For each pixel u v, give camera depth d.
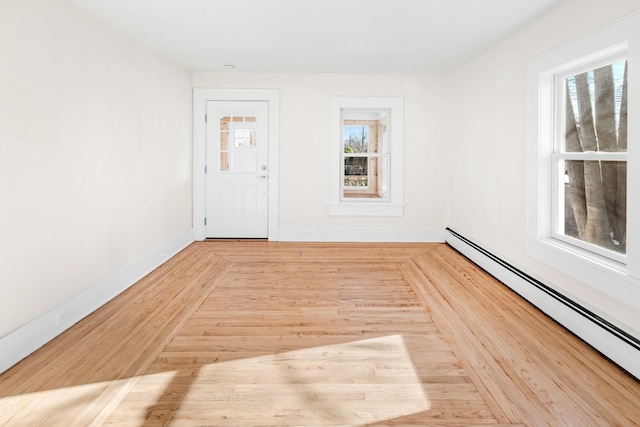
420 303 3.31
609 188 2.58
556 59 2.90
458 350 2.46
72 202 2.88
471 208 4.77
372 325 2.86
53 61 2.66
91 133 3.12
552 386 2.05
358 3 3.01
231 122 5.67
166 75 4.65
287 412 1.85
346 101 5.61
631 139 2.19
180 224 5.16
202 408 1.87
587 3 2.60
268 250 5.19
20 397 1.95
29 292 2.46
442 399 1.95
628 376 2.14
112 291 3.41
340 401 1.93
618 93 2.49
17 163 2.35
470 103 4.79
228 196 5.77
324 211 5.75
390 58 4.66
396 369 2.24
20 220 2.38
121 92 3.60
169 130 4.74
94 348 2.48
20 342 2.33
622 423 1.75
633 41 2.17
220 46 4.16
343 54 4.48
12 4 2.29
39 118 2.54
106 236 3.34
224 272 4.20
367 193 6.43
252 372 2.20
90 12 3.11
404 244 5.63
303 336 2.67
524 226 3.47
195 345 2.53
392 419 1.80
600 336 2.40
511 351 2.45
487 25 3.44
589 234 2.79
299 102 5.61
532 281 3.24
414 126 5.65
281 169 5.70
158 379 2.12
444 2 2.96
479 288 3.70
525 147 3.46
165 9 3.09
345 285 3.79
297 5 3.05
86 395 1.97
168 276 4.05
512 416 1.81
